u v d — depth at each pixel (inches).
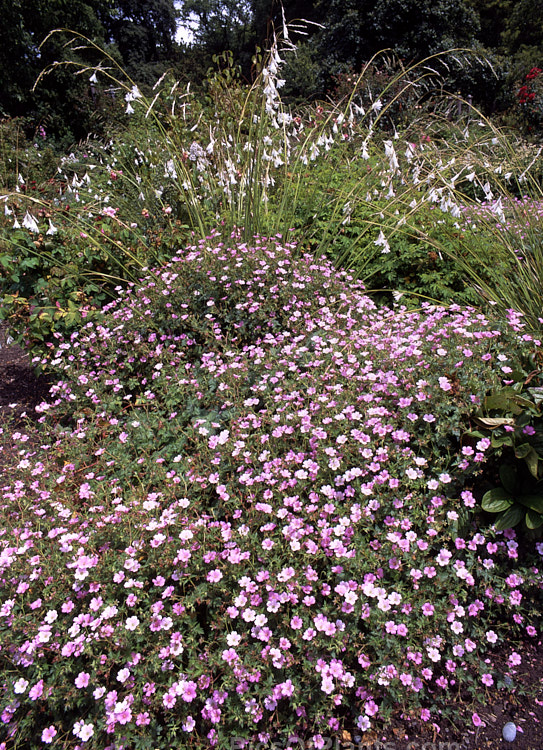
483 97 499.8
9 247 150.5
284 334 114.9
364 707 61.8
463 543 72.2
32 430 123.1
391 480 73.4
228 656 60.7
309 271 135.1
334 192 175.2
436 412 78.5
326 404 89.8
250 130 165.8
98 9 633.6
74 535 75.4
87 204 182.7
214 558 69.6
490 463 81.4
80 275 151.3
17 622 66.7
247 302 122.4
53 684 63.4
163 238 162.9
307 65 538.3
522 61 553.3
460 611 65.9
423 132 230.1
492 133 185.9
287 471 77.8
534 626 75.7
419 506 74.7
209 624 68.7
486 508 75.4
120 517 76.2
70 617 69.0
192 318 123.8
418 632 65.8
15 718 65.4
